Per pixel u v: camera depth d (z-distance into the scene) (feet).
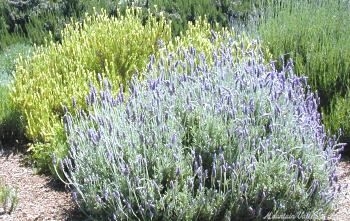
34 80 17.04
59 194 14.10
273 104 13.32
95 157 12.78
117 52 18.04
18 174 15.16
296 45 18.83
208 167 12.65
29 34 23.67
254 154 12.37
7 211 13.38
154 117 12.81
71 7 24.79
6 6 24.73
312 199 12.46
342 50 17.80
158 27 19.20
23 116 16.80
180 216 11.80
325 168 12.84
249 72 14.14
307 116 13.53
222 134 12.63
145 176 12.26
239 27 21.74
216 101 13.32
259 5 22.99
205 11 23.58
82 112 15.17
